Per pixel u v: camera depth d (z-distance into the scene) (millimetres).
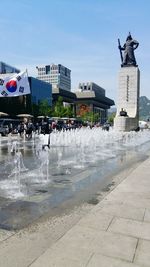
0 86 24641
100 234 5277
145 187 8953
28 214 6605
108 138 33250
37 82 110062
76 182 10172
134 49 46156
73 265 4180
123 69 46188
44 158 16484
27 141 29109
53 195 8367
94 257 4422
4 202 7574
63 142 27859
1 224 5926
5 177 10859
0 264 4215
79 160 15883
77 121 86688
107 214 6387
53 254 4504
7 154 18125
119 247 4773
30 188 9180
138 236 5234
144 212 6559
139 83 47531
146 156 18125
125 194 8109
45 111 88562
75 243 4887
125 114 44938
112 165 14234
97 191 8875
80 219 6059
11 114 72625
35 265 4180
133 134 38062
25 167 13273
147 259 4410
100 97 192500
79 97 180625
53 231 5547
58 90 153125
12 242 5004
